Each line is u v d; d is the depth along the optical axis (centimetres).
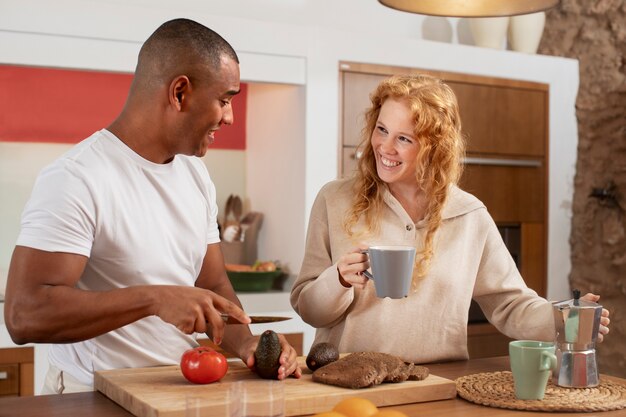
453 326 199
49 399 153
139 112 170
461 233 202
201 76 164
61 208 155
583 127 408
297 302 202
